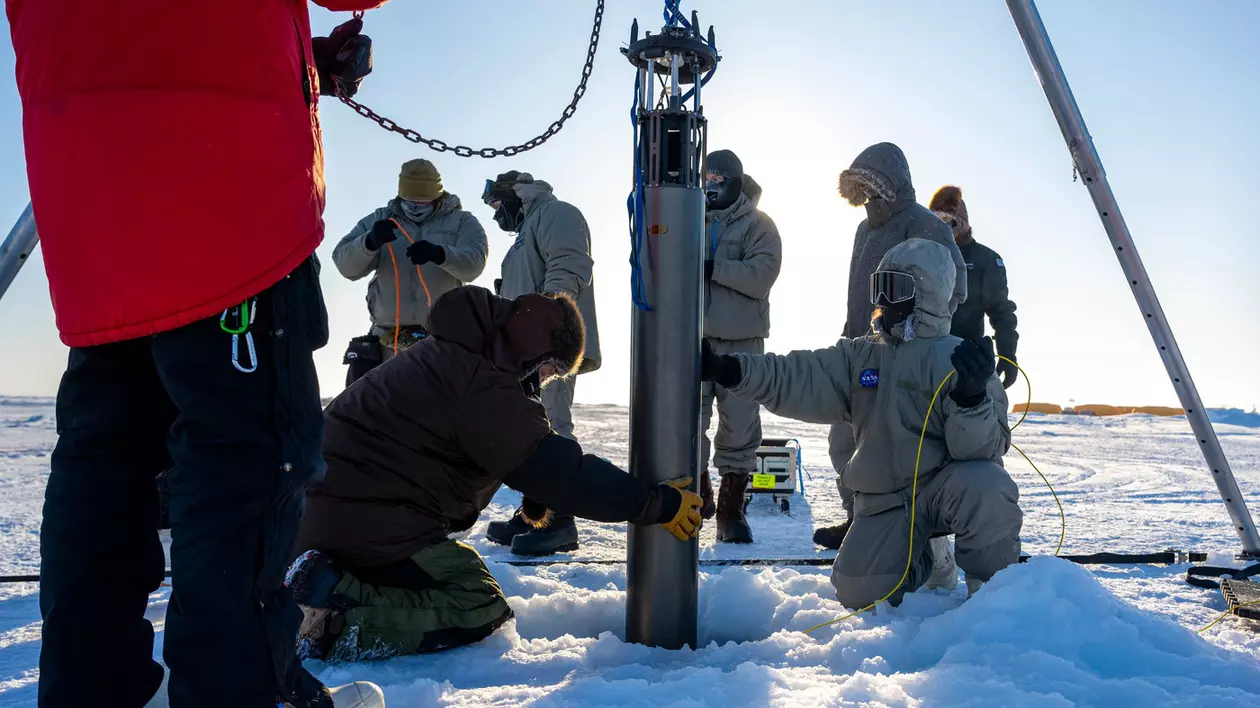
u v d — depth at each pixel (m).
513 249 5.01
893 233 4.25
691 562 2.59
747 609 3.06
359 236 5.27
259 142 1.50
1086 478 8.71
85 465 1.60
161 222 1.45
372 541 2.54
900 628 2.63
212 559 1.45
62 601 1.57
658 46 2.51
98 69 1.46
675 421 2.57
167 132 1.46
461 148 2.76
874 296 3.21
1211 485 7.99
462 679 2.34
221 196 1.47
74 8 1.47
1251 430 18.28
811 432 16.98
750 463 4.91
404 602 2.54
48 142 1.49
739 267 4.95
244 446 1.48
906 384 3.09
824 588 3.37
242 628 1.46
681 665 2.42
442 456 2.56
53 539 1.58
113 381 1.59
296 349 1.55
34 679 2.35
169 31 1.46
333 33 2.06
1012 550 2.96
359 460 2.55
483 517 5.61
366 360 5.13
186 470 1.46
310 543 2.54
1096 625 2.37
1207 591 3.47
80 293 1.50
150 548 1.67
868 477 3.12
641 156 2.57
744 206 5.07
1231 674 2.17
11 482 7.59
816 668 2.31
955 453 3.02
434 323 2.59
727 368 3.13
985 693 1.99
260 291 1.51
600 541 4.82
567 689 2.08
